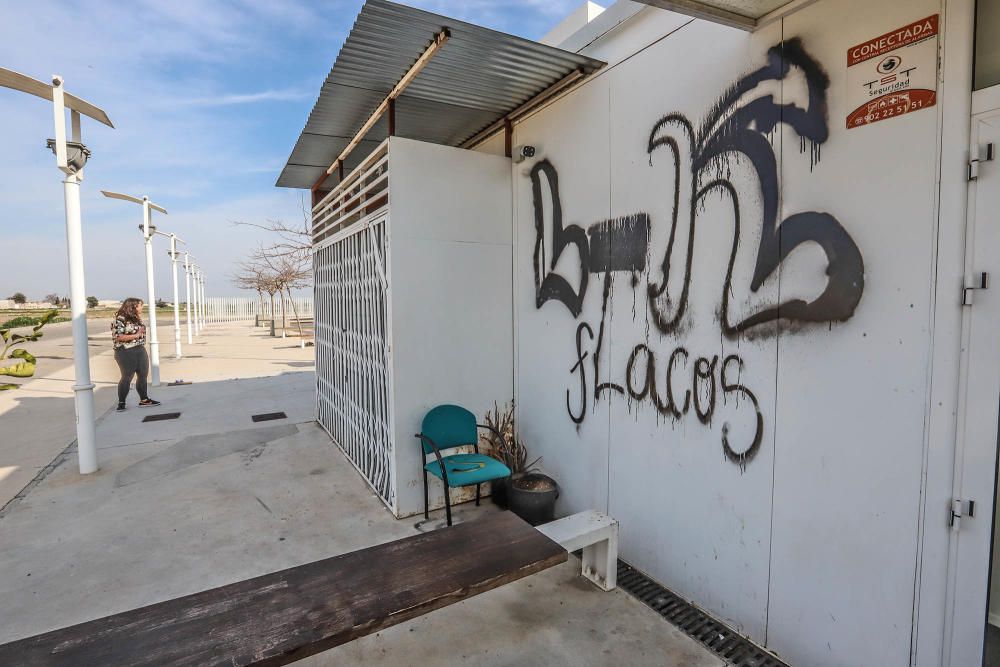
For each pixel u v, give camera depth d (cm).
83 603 289
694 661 245
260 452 554
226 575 317
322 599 184
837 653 226
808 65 225
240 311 3178
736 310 261
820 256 224
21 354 202
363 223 447
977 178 180
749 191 252
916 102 193
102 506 415
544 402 413
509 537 232
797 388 235
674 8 222
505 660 244
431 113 439
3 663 151
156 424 667
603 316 350
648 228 312
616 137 334
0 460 527
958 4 181
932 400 192
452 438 400
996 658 215
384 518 396
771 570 251
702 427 283
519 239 435
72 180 466
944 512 191
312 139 511
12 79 409
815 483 230
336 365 570
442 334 413
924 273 193
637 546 331
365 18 288
